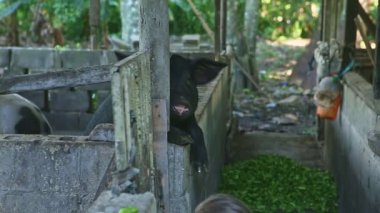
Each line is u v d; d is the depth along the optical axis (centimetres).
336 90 669
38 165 335
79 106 730
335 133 703
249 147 851
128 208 261
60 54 729
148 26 345
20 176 337
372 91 525
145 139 334
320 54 725
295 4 1853
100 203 275
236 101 1223
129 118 299
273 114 1127
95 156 330
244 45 1305
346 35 675
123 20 1157
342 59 677
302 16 1922
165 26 346
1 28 1211
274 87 1386
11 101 475
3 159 336
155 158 355
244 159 792
